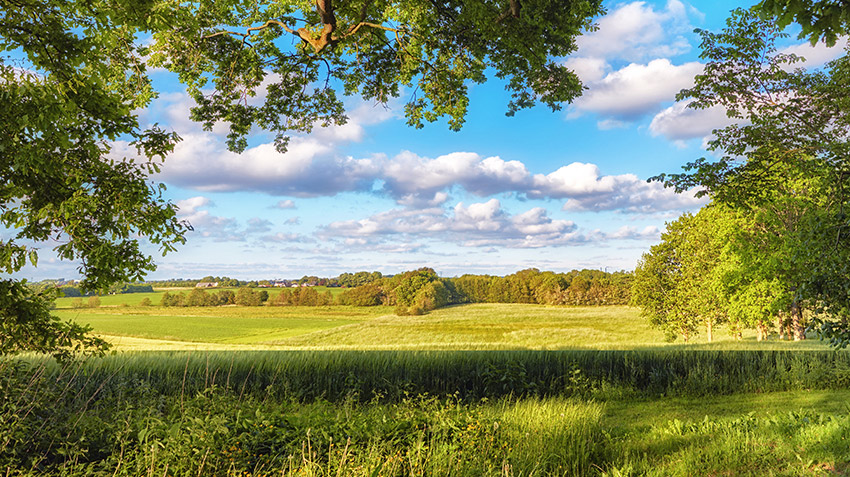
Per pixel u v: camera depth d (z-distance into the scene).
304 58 14.34
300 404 11.64
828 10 3.89
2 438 5.29
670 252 47.12
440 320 84.50
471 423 7.03
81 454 5.36
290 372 13.06
